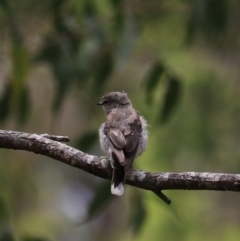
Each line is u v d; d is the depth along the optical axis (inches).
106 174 306.0
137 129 355.9
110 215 826.2
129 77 625.6
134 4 474.3
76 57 421.4
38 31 500.7
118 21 428.8
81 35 440.5
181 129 562.3
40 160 721.0
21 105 421.1
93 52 422.0
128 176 298.7
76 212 780.6
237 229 587.8
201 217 569.6
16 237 374.6
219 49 596.7
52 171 748.0
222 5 435.8
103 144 360.8
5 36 442.3
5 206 377.1
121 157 309.3
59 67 420.8
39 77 678.5
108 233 826.2
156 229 531.5
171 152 554.3
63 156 307.1
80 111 740.0
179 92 432.1
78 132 719.7
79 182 792.9
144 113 556.1
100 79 452.4
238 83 591.8
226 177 280.5
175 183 288.4
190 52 585.3
